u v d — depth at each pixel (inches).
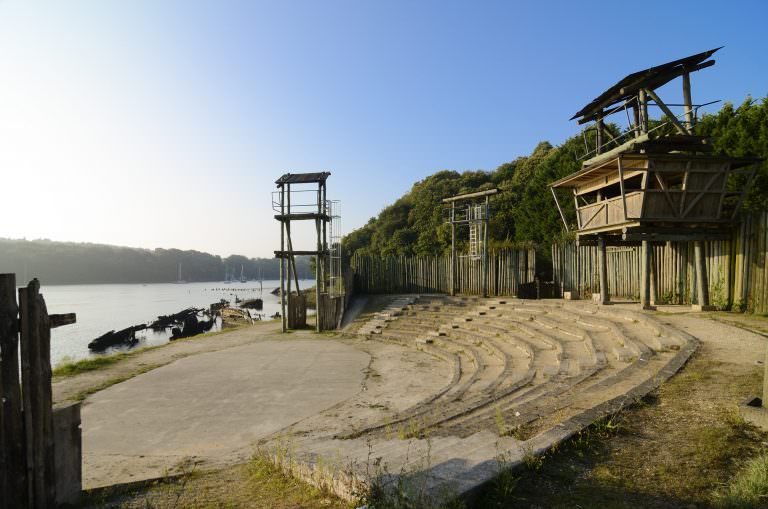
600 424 223.5
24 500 179.8
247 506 186.2
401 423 338.3
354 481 173.3
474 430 256.5
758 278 553.9
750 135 797.2
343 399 478.3
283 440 342.3
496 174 2736.2
